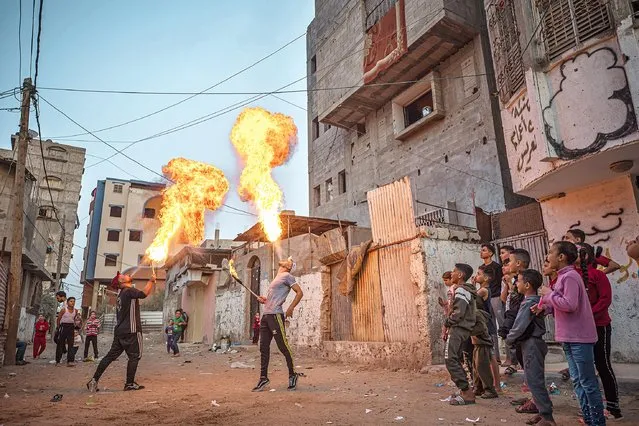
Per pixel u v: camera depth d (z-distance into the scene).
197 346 18.59
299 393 5.54
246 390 5.90
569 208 8.70
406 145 18.73
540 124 7.63
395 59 17.11
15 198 11.66
